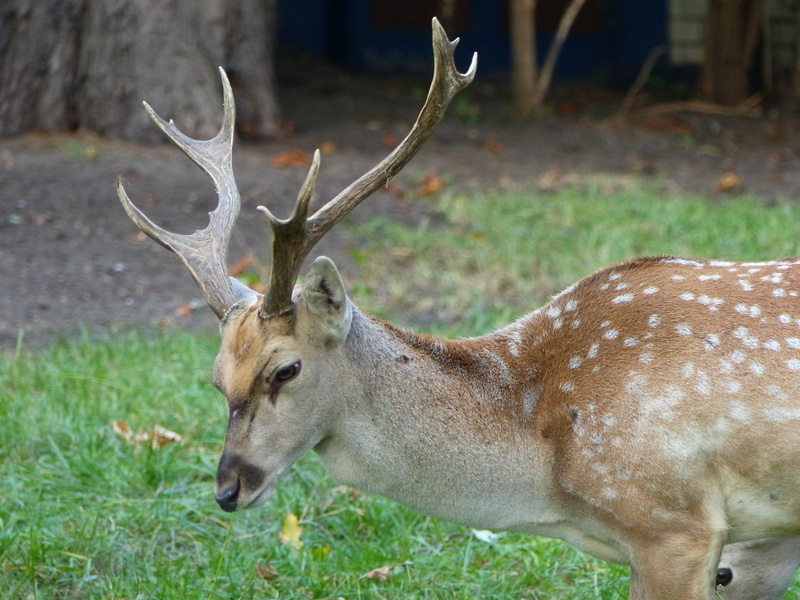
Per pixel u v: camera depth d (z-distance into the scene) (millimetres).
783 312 6570
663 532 6449
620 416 6504
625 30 28031
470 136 22234
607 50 28203
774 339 6477
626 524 6527
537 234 16156
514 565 8484
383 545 8625
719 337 6531
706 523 6438
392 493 6949
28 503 8867
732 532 6711
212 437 10164
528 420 6875
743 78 25562
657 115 24812
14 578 7875
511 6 24094
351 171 18750
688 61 27969
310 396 6590
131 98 18688
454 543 8773
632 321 6777
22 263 15023
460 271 15188
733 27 25266
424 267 15273
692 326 6605
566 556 8562
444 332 12727
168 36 18562
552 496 6836
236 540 8594
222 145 7742
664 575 6457
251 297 6902
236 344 6516
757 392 6363
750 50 25578
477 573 8203
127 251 15633
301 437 6637
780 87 26516
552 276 14914
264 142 20188
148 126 18734
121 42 18516
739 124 24312
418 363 6879
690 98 26328
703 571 6430
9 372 11398
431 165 19922
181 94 18688
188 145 7668
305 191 6148
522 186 18906
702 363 6469
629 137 22828
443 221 17188
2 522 8367
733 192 19156
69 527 8586
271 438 6535
